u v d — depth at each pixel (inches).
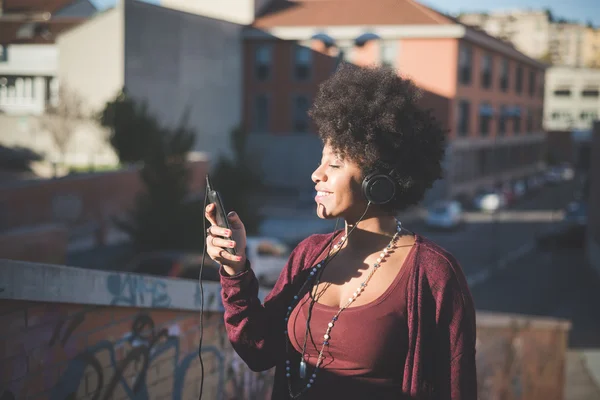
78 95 1357.0
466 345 70.4
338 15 1779.0
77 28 1396.4
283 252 696.4
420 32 1668.3
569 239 1235.9
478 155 1990.7
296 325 76.1
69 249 885.8
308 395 73.0
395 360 70.4
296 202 1617.9
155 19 1450.5
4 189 810.2
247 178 853.8
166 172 707.4
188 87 1562.5
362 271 74.5
